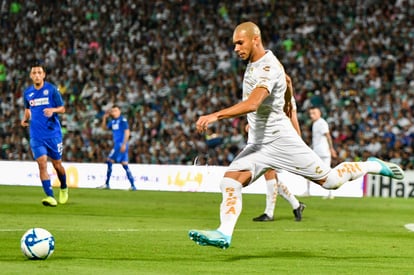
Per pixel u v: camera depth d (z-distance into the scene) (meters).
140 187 39.88
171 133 46.28
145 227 19.33
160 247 15.21
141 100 50.31
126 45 55.16
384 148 43.38
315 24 54.91
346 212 27.06
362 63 51.22
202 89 50.75
